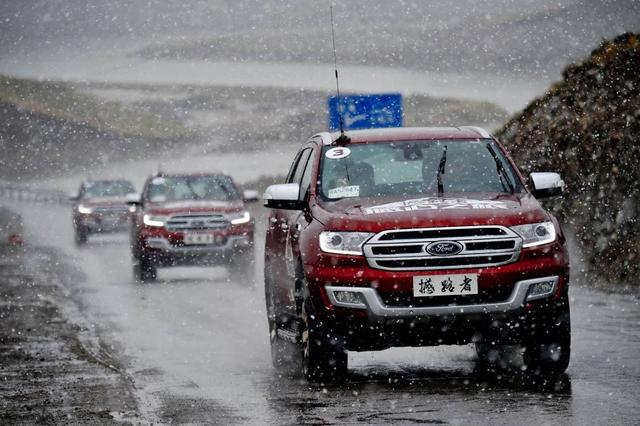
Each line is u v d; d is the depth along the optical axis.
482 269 17.20
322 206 19.02
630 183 38.75
